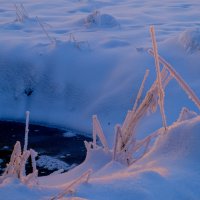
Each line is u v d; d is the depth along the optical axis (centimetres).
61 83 619
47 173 462
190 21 846
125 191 186
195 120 238
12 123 589
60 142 535
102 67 619
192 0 1030
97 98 587
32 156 236
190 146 226
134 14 887
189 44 623
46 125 582
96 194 186
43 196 186
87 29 780
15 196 183
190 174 204
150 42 685
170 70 261
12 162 238
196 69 588
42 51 654
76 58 638
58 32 766
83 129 562
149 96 300
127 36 722
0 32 766
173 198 187
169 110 529
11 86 635
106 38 704
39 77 631
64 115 591
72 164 484
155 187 190
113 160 284
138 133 495
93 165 301
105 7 965
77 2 1009
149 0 1037
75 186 191
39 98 620
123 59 621
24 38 707
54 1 1018
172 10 930
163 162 221
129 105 561
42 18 863
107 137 526
